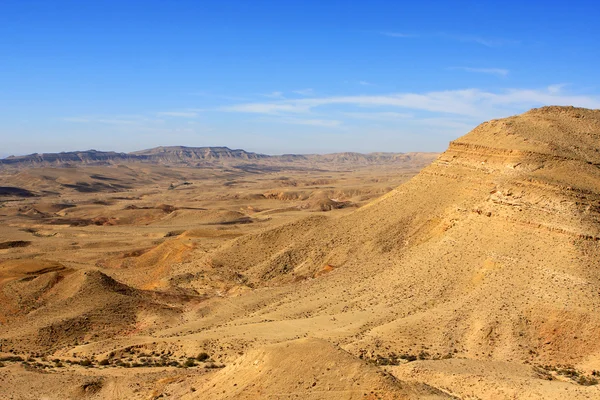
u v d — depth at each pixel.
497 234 76.88
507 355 59.34
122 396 52.81
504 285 68.56
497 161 91.50
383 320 70.44
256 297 88.94
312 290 87.19
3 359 68.75
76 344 76.50
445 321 66.00
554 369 55.94
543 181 76.88
